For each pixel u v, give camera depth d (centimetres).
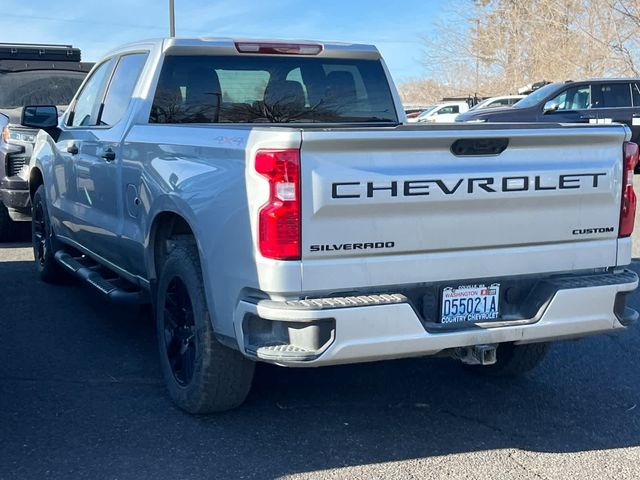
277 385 490
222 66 537
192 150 419
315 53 568
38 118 643
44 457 386
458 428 433
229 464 383
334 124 544
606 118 1598
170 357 452
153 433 415
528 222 392
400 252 369
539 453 404
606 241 414
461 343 375
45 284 743
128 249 514
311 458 392
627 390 494
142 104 514
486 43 4203
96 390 475
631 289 408
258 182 355
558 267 403
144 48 546
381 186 358
